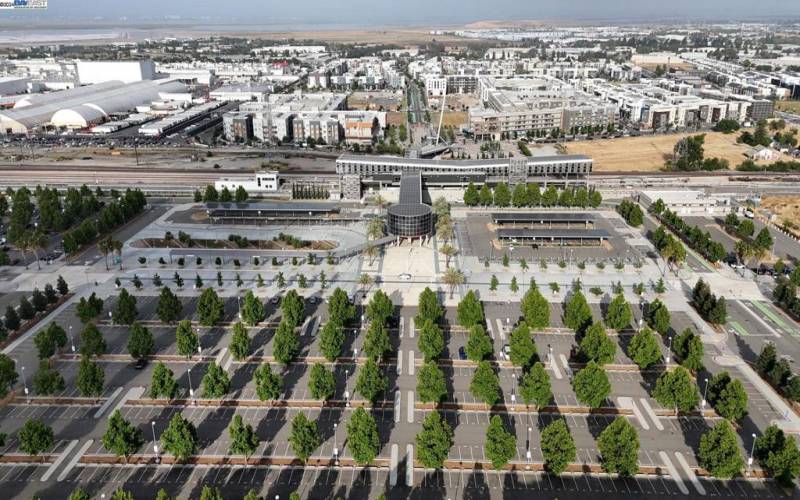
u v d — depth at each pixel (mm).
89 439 160250
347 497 141125
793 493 142375
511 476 148125
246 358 198750
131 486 144375
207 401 176125
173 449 146875
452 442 155625
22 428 157375
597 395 166000
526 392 167125
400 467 150875
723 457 141750
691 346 182875
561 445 143000
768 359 184000
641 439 160500
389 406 174250
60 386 173625
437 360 197625
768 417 168875
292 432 147250
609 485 145375
